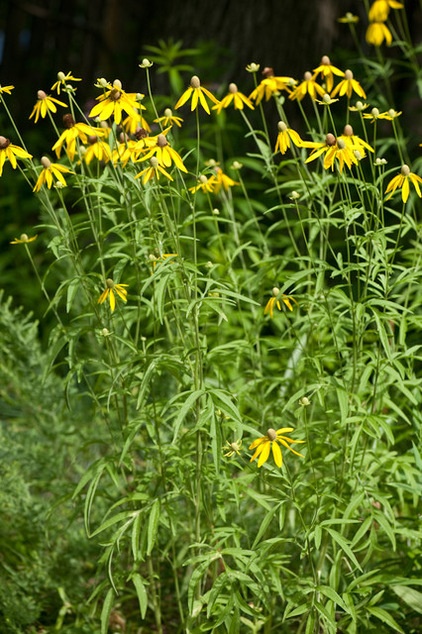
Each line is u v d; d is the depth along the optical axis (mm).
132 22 13328
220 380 4270
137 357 3688
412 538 3883
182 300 3605
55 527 4566
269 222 7148
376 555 4305
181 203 6262
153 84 8500
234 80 8242
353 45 8539
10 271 7969
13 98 13219
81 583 4590
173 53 6742
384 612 3668
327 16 8312
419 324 3643
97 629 4305
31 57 15055
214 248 5688
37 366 4930
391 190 3625
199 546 3611
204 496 3816
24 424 5453
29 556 4625
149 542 3516
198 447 3635
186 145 6613
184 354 3670
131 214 3889
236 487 3643
